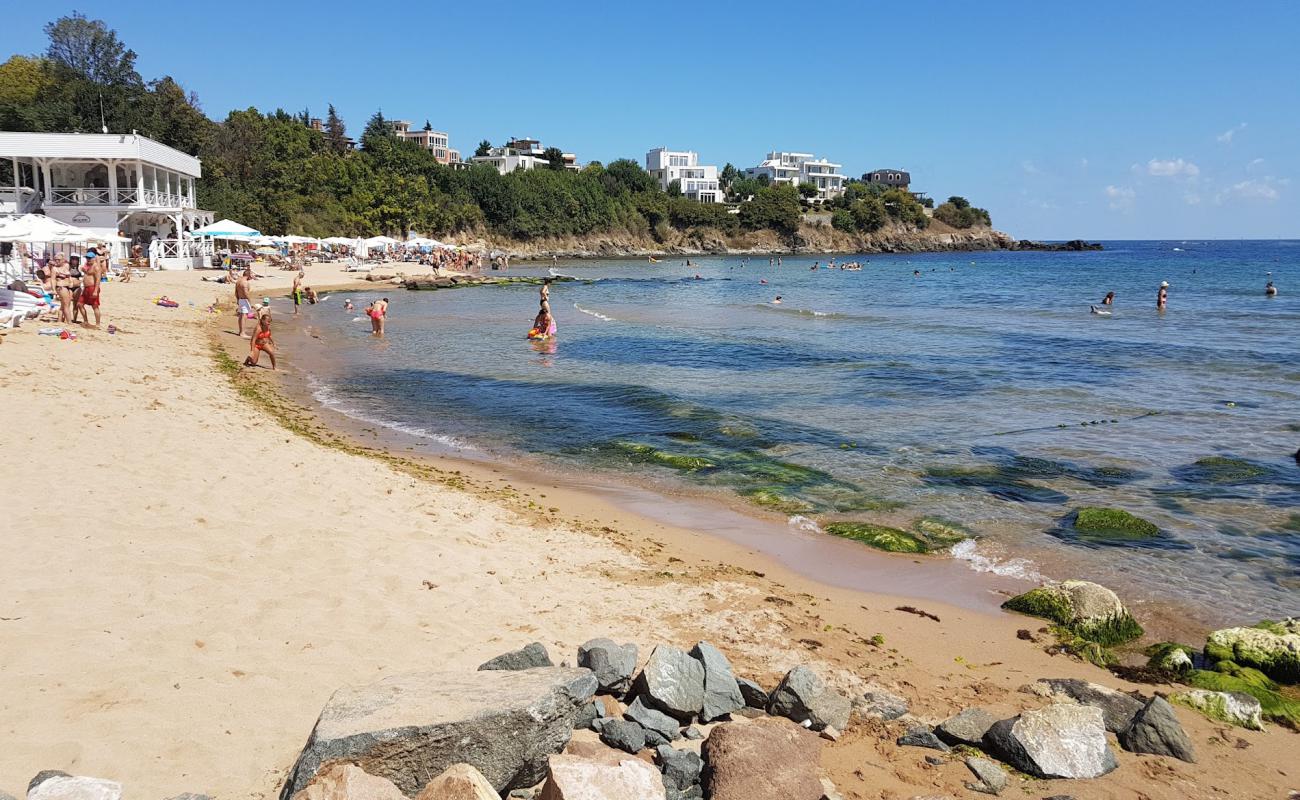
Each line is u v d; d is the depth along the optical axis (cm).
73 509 818
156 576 685
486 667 548
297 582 716
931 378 2133
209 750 455
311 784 376
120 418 1247
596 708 532
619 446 1447
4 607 598
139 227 4956
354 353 2508
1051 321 3653
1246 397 1873
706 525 1062
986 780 509
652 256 13100
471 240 11075
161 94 7606
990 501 1152
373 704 442
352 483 1076
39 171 5091
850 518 1090
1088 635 773
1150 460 1350
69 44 7638
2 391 1304
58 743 445
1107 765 534
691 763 486
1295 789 527
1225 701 633
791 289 5944
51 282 2538
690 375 2181
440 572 790
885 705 603
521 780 448
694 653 595
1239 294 5172
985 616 810
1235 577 908
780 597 825
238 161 8256
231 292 3856
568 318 3716
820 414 1697
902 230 16238
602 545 952
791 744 491
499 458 1370
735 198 16625
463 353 2555
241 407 1545
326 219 8512
